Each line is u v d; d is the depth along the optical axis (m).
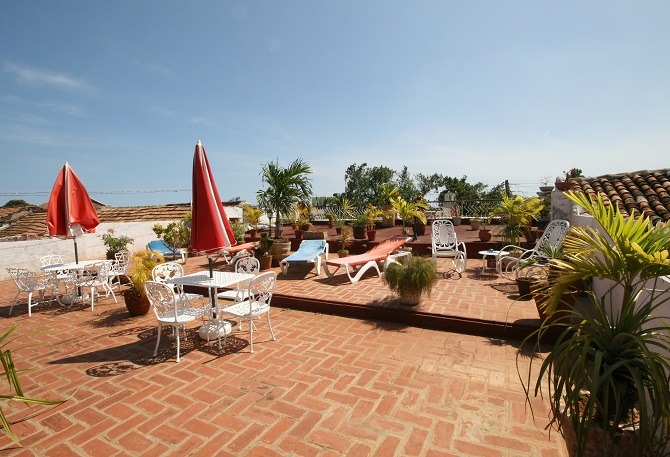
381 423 2.75
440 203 14.51
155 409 3.01
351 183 35.94
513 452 2.41
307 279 7.31
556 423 2.69
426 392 3.17
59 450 2.53
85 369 3.79
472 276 6.97
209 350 4.20
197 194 4.54
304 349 4.15
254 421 2.81
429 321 4.75
